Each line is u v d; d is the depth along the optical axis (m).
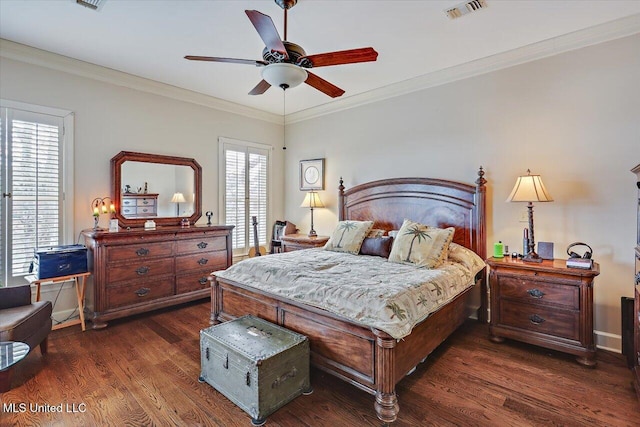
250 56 3.26
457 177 3.58
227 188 4.79
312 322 2.24
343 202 4.54
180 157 4.22
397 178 4.01
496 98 3.31
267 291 2.54
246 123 5.02
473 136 3.46
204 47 3.08
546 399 2.07
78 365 2.48
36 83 3.15
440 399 2.07
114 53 3.20
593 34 2.75
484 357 2.63
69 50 3.13
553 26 2.71
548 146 3.02
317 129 5.03
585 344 2.46
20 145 3.07
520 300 2.75
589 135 2.82
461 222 3.49
